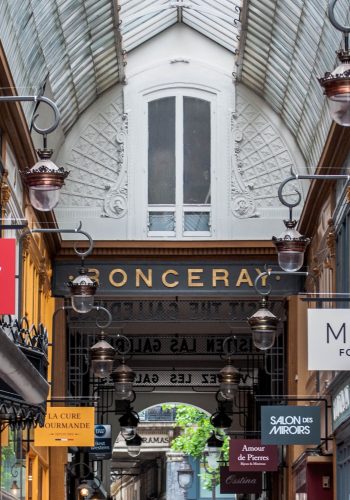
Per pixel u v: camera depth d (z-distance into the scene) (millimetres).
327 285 28328
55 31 26031
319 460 28219
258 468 30453
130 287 30953
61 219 31234
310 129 29516
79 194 31328
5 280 17250
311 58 26969
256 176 31469
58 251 31016
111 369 26438
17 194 25516
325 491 28266
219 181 31469
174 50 31656
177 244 30891
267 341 23297
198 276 30969
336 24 14273
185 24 31578
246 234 31266
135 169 31453
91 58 29047
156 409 71188
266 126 31516
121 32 29594
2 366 16703
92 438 26750
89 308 22562
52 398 27562
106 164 31453
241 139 31531
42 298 29844
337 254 26891
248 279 30984
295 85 28969
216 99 31609
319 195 28391
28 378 17875
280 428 27078
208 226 31406
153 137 31578
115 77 31188
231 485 36781
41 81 26766
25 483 27047
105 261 31062
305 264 31484
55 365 31484
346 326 20297
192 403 45406
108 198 31359
